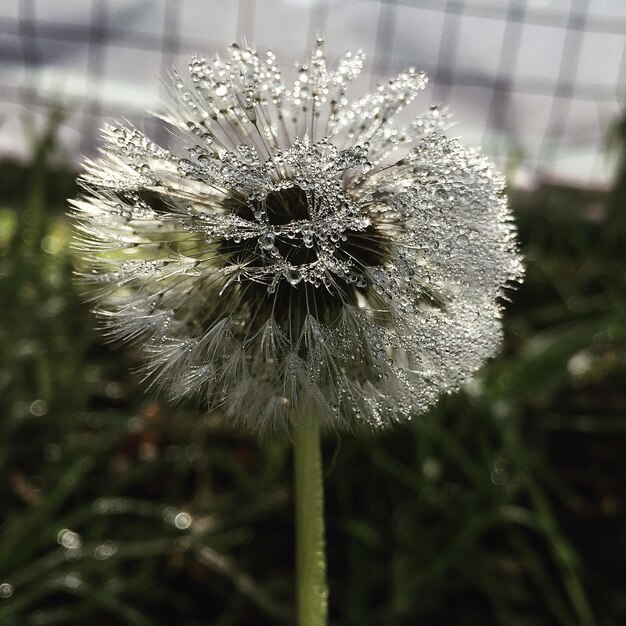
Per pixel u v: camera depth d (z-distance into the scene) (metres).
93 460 0.14
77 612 0.11
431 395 0.07
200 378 0.07
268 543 0.13
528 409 0.15
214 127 0.07
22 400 0.13
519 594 0.12
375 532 0.12
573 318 0.17
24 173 0.19
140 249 0.07
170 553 0.12
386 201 0.07
